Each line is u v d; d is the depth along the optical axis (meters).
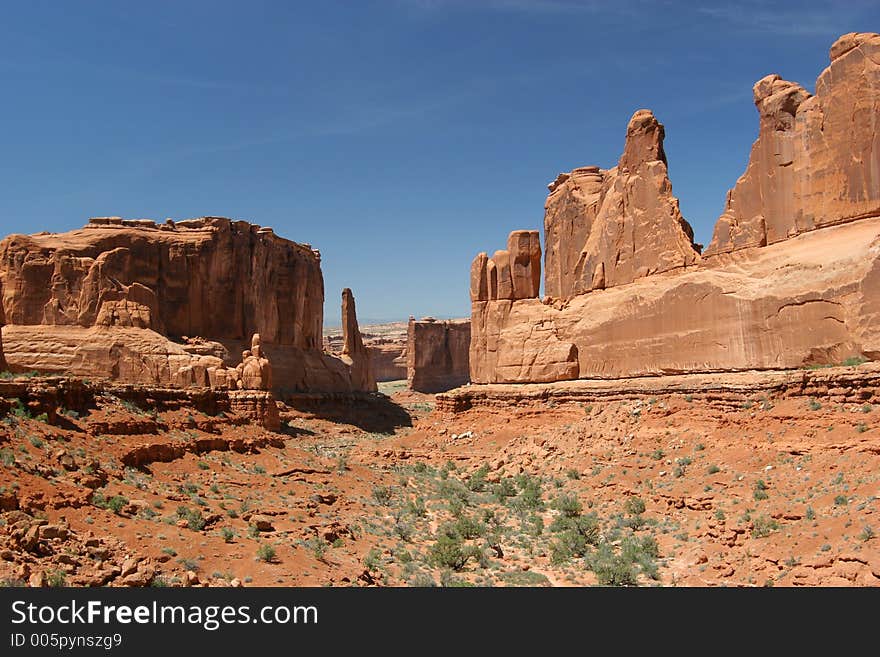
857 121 33.09
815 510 24.59
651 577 24.00
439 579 23.11
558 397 46.16
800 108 36.34
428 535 30.08
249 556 20.47
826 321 32.22
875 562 19.98
